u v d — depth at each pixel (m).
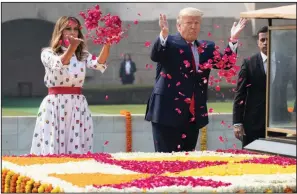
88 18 19.88
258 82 21.45
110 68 66.00
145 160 17.89
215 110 44.94
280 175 15.37
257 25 58.94
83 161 17.83
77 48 20.61
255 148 16.39
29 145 25.34
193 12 20.52
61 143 20.64
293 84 15.65
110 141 25.52
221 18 63.12
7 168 17.16
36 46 71.44
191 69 20.62
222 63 20.69
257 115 21.52
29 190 15.73
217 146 25.94
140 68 66.31
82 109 20.84
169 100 20.56
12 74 71.06
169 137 20.72
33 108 51.56
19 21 70.69
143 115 25.62
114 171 16.31
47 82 20.73
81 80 20.73
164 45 20.36
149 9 65.00
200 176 15.46
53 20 65.69
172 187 14.25
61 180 15.21
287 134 16.56
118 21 20.05
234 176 15.40
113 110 49.50
